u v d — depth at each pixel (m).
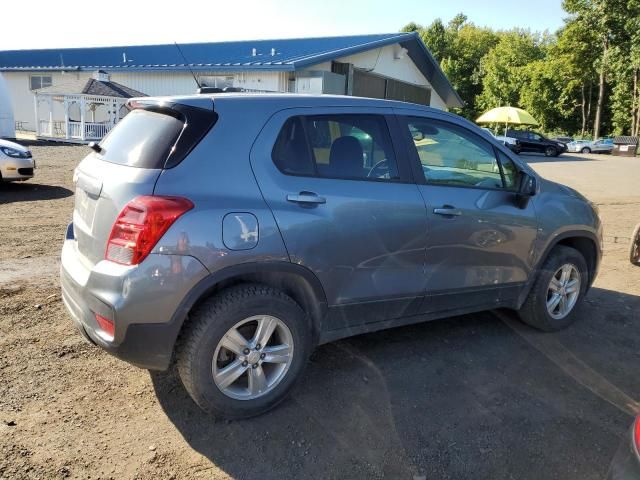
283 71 18.52
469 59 70.88
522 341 4.32
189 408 3.19
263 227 2.92
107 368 3.59
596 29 48.81
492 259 3.99
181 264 2.72
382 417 3.17
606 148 41.47
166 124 2.98
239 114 3.04
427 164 3.71
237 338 2.97
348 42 21.80
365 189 3.34
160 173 2.78
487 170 4.04
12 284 5.08
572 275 4.58
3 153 10.45
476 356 4.01
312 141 3.23
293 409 3.22
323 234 3.13
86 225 3.11
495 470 2.76
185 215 2.73
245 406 3.04
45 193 10.59
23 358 3.65
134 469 2.65
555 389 3.58
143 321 2.72
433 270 3.70
